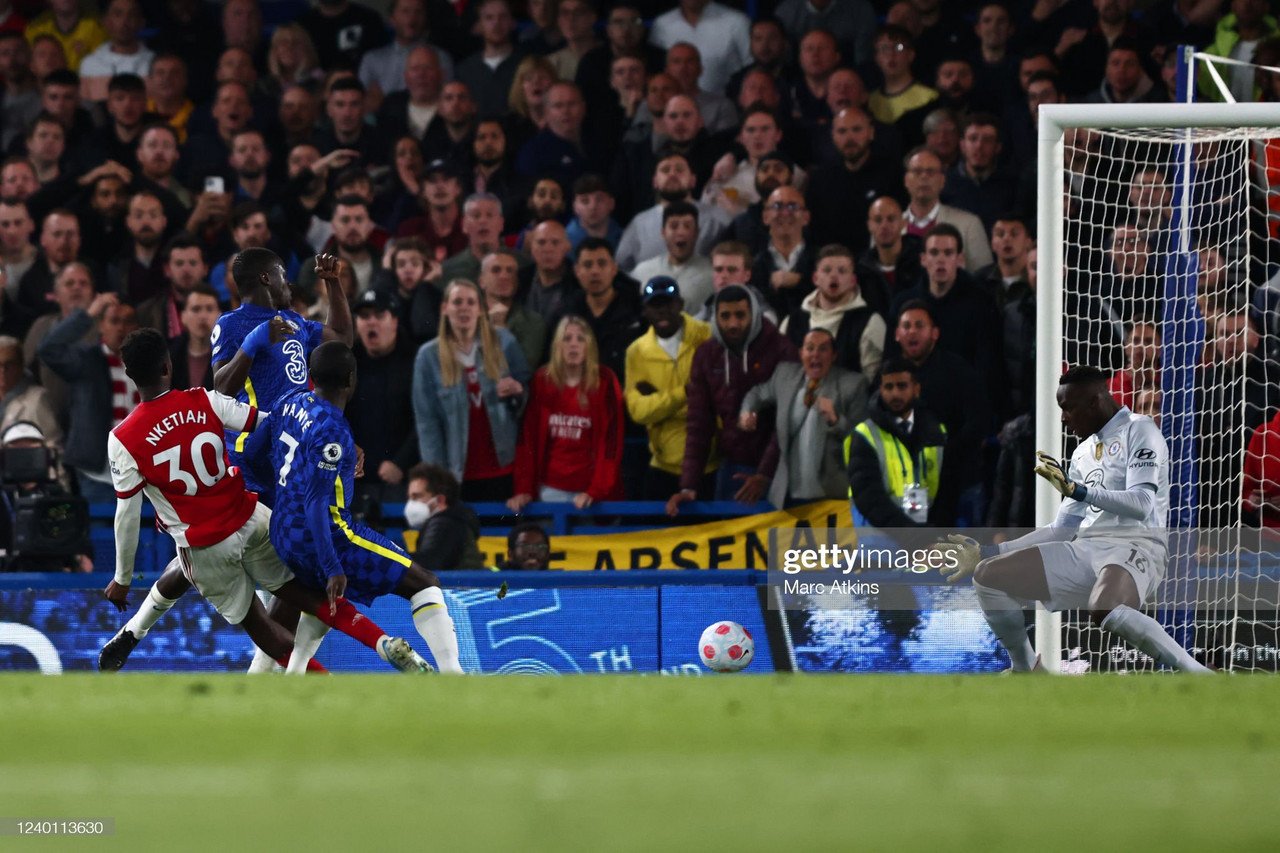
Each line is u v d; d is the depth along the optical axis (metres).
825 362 35.28
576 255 39.22
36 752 13.32
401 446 36.91
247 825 10.81
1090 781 12.20
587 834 10.47
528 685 17.77
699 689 17.25
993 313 36.81
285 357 24.41
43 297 40.31
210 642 28.08
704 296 38.59
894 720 14.88
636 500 37.25
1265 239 37.19
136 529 23.67
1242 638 28.27
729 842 10.25
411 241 38.22
